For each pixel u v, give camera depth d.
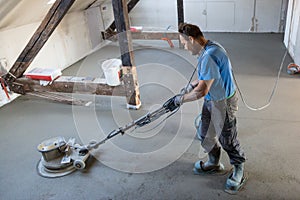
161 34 5.00
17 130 2.98
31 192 2.13
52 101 3.58
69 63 4.88
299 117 2.77
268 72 3.87
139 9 6.40
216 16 6.04
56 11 3.01
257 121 2.76
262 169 2.15
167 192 2.03
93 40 5.51
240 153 1.94
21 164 2.45
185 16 6.24
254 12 5.75
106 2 5.75
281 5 5.51
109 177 2.22
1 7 2.85
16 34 3.71
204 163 2.19
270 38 5.41
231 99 1.78
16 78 3.47
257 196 1.92
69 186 2.16
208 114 1.90
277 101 3.10
